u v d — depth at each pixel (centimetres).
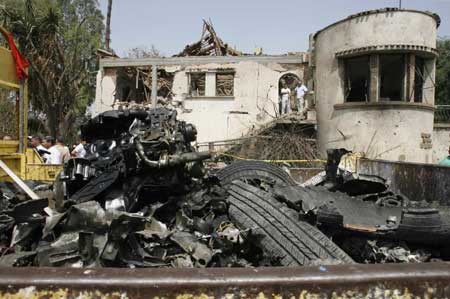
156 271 108
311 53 1725
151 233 250
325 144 1498
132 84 2156
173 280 105
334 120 1456
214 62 1844
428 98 1410
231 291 104
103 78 1962
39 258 205
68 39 2388
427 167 377
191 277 106
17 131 454
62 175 295
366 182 362
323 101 1512
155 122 312
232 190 295
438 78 2458
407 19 1316
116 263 198
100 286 103
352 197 344
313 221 241
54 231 237
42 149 746
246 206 265
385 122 1339
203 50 2289
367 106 1361
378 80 1361
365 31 1345
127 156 289
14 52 447
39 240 247
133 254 213
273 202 262
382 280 106
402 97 1374
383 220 283
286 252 221
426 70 1406
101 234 194
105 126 327
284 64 1820
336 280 106
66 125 1769
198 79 1934
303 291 104
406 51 1334
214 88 1845
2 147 420
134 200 290
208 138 1836
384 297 105
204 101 1848
